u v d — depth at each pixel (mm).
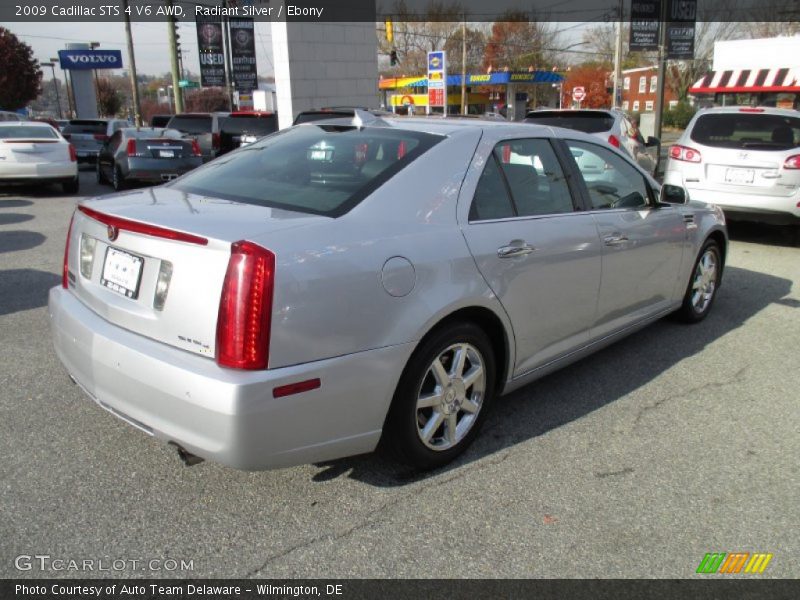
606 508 2984
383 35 55812
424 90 47938
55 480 3088
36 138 13695
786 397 4168
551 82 48469
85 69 50938
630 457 3422
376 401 2795
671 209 4836
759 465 3367
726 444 3572
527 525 2857
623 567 2617
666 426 3764
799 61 25906
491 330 3449
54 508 2885
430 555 2660
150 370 2566
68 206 12117
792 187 8117
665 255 4711
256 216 2777
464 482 3164
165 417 2561
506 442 3551
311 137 3689
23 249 8133
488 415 3859
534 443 3545
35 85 55375
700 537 2805
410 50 59594
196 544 2689
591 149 4211
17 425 3584
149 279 2705
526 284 3445
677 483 3193
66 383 4129
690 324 5559
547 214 3691
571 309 3838
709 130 8812
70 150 13844
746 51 27359
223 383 2404
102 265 2992
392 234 2883
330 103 17516
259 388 2434
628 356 4836
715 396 4172
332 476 3182
